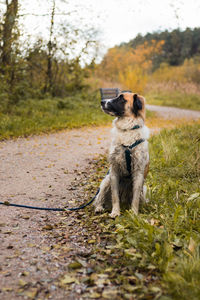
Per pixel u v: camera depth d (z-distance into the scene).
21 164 6.13
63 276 2.41
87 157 6.99
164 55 49.84
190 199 3.75
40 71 15.29
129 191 4.12
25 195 4.46
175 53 50.31
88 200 4.39
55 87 15.91
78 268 2.54
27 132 9.34
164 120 14.07
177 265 2.42
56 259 2.68
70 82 17.19
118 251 2.86
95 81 20.52
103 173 5.73
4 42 12.50
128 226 3.30
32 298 2.12
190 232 2.93
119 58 26.16
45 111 12.52
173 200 4.04
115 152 3.81
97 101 16.06
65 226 3.44
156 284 2.30
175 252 2.70
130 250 2.72
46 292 2.20
